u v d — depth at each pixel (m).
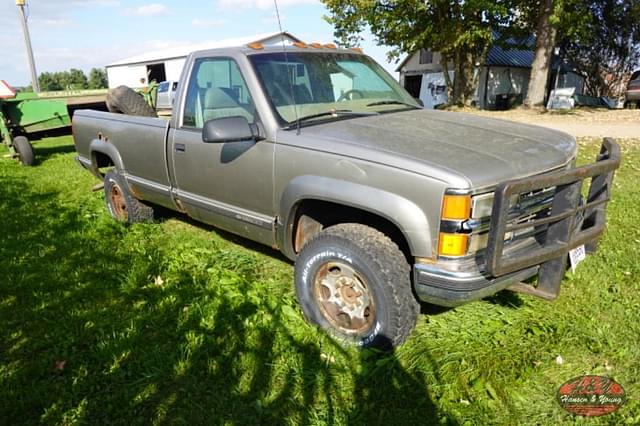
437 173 2.32
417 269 2.44
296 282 3.00
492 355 2.63
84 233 4.59
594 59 29.53
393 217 2.44
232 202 3.43
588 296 3.28
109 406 2.31
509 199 2.19
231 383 2.46
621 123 12.87
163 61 30.64
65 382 2.49
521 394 2.38
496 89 26.11
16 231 4.73
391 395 2.37
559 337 2.80
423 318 3.03
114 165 4.99
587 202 2.93
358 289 2.71
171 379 2.50
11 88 8.50
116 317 3.09
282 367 2.56
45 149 10.52
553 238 2.50
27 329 2.98
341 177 2.65
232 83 3.30
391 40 20.84
